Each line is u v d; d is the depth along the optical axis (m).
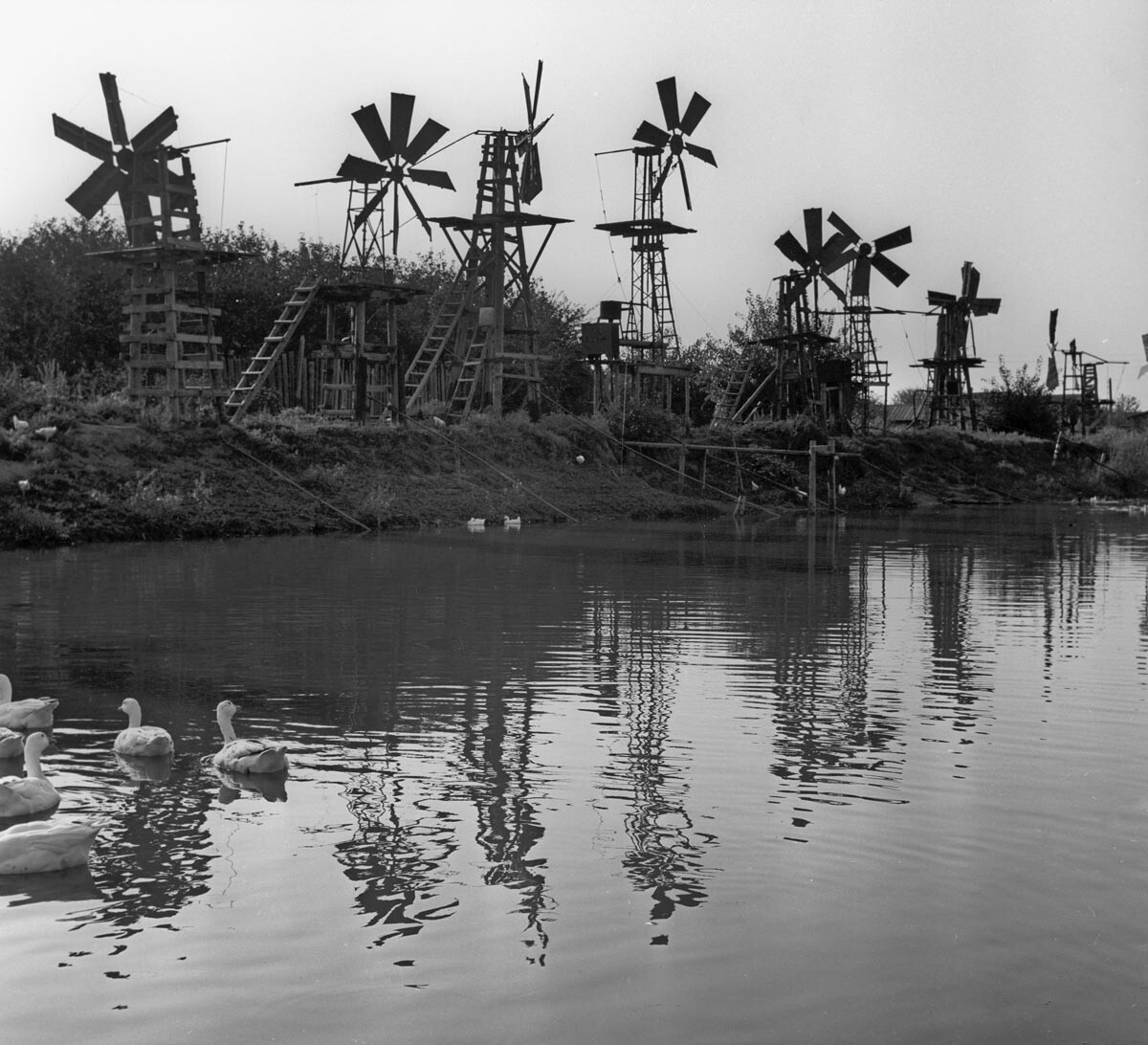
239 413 55.00
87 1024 9.12
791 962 10.01
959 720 17.61
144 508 44.25
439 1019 9.16
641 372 77.44
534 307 91.19
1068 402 120.88
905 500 81.19
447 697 18.70
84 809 13.52
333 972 9.83
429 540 46.25
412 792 14.05
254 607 27.48
